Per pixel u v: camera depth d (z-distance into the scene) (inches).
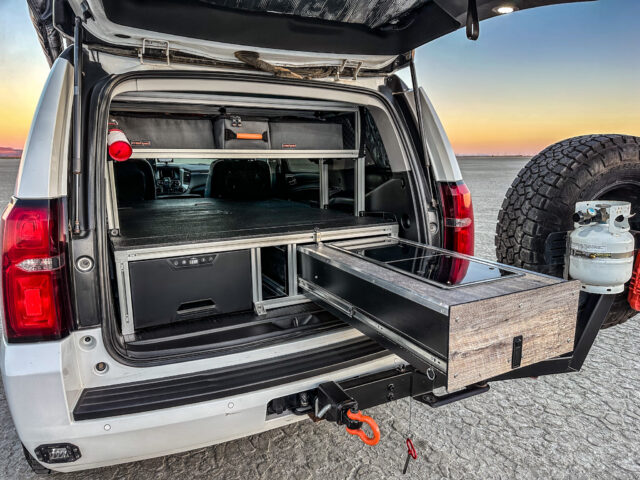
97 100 61.0
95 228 57.6
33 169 52.5
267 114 103.7
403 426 86.4
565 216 88.8
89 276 56.9
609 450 77.4
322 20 70.0
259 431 63.2
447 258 71.8
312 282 79.9
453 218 88.3
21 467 75.6
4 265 51.3
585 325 75.1
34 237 51.2
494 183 837.2
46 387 51.8
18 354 51.8
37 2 80.7
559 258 83.6
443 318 46.9
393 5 66.0
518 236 94.1
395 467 73.9
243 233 83.6
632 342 125.7
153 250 71.9
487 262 68.1
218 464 75.6
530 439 81.2
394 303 55.7
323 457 77.0
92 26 58.4
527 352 52.6
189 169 178.4
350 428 55.7
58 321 52.9
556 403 93.8
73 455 54.2
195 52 66.1
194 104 82.1
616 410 90.5
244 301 80.7
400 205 96.3
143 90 67.2
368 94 85.4
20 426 52.4
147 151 81.0
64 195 54.7
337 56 75.1
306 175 145.3
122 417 54.1
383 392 63.9
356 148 104.7
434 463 74.8
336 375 64.7
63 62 61.7
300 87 77.8
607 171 89.7
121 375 59.0
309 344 69.3
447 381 47.1
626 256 71.7
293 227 91.3
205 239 77.2
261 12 64.4
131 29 59.0
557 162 90.7
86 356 57.4
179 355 62.3
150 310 72.9
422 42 74.6
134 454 56.8
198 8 60.1
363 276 62.2
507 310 50.1
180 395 56.7
